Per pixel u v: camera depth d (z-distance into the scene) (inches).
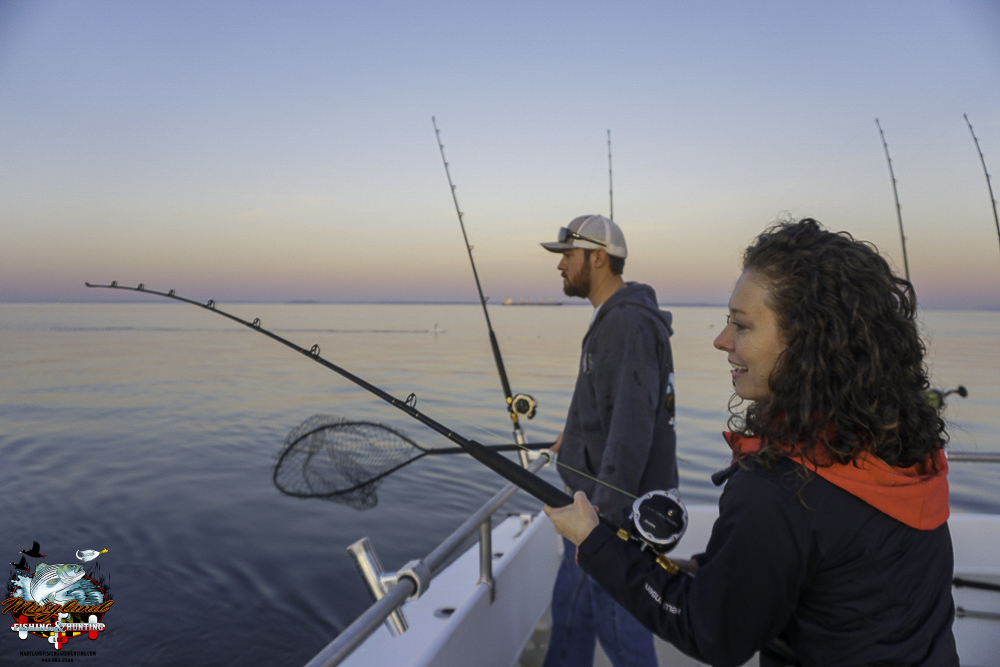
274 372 717.9
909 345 28.8
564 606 74.4
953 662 29.1
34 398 518.0
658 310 70.2
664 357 68.9
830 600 28.4
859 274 28.7
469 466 295.7
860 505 27.9
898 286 29.5
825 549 28.0
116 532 223.9
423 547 209.2
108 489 273.6
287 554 204.4
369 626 41.4
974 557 79.8
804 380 28.3
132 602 171.2
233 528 226.8
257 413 441.4
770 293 30.2
